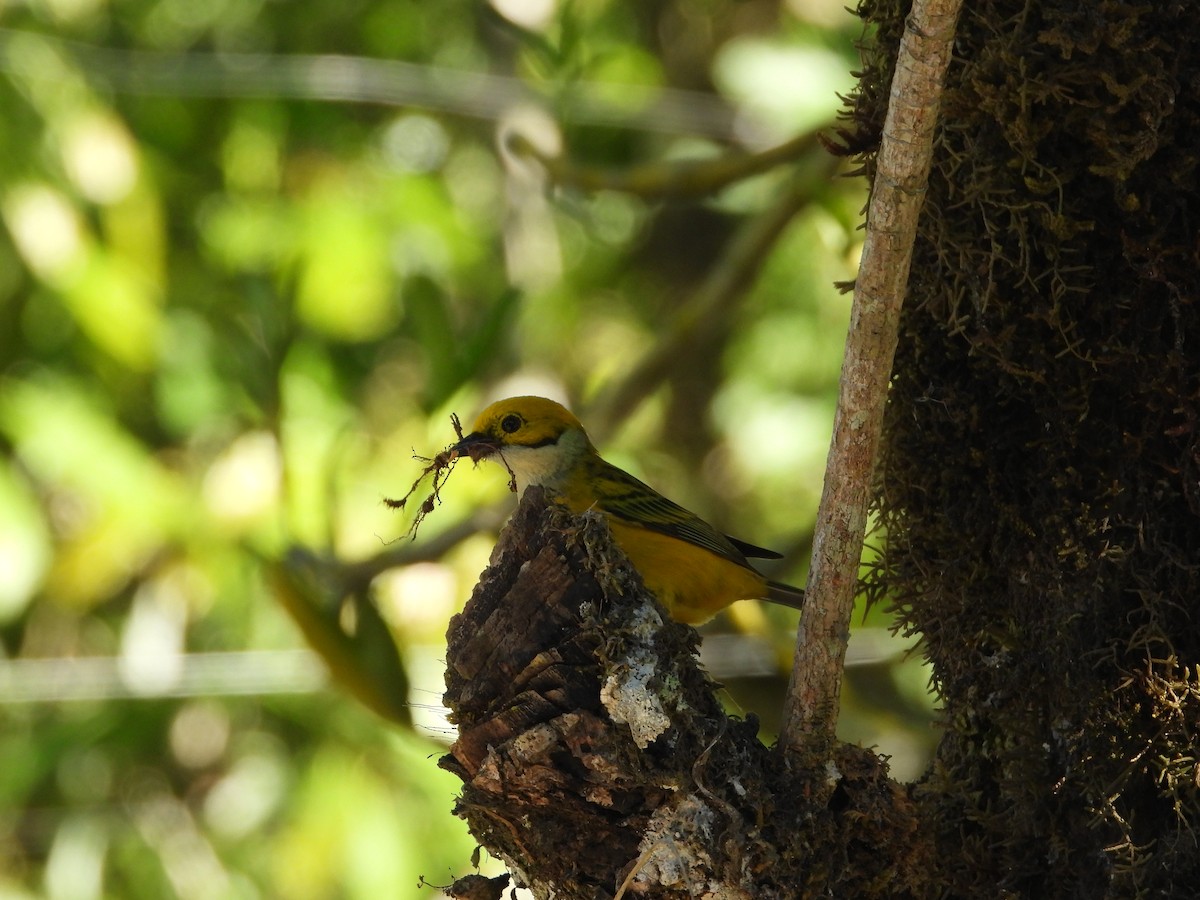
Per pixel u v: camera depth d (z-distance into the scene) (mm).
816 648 5461
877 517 6707
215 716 15492
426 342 10500
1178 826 5574
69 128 13727
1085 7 5426
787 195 11711
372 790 13555
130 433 14594
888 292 5168
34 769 13875
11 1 14945
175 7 16625
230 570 13055
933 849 5812
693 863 5281
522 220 15711
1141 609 5699
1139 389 5688
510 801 5398
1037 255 5730
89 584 13172
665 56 18703
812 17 15766
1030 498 6012
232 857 14594
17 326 15219
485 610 5574
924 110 4961
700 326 12242
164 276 14180
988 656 6266
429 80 14375
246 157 16062
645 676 5301
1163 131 5520
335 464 10734
